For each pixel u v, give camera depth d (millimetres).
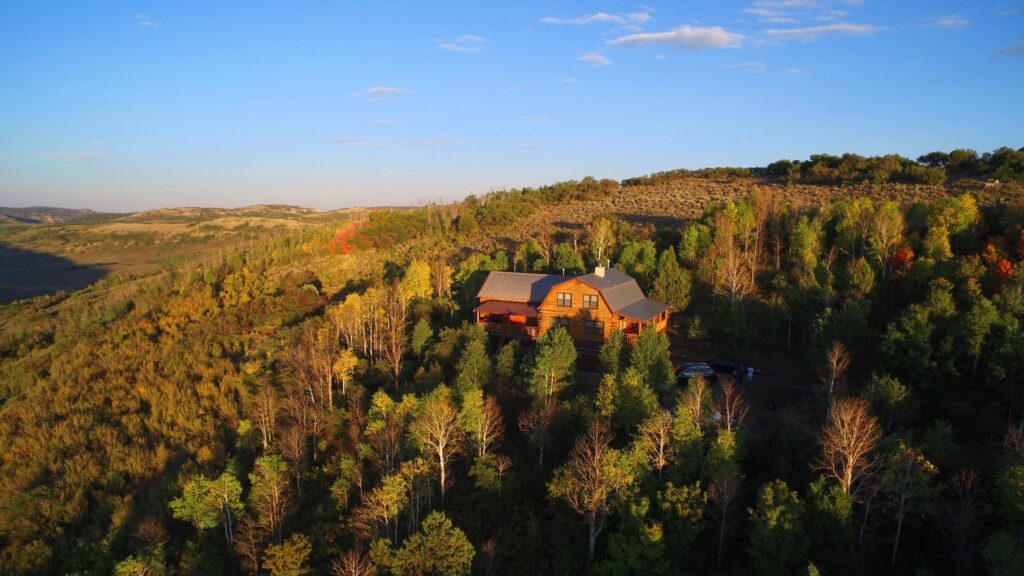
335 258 96625
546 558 31359
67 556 39688
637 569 27547
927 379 38875
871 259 56281
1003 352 36281
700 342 54844
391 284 74562
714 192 118125
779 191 106938
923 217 62188
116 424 55625
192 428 51656
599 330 54469
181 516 37875
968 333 38750
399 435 38844
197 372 62719
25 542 41125
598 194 132875
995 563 23844
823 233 64062
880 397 36062
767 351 51719
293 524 36719
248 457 45062
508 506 34750
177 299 85812
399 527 33406
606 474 29938
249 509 37938
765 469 33469
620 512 29281
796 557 26391
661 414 33375
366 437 42000
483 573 30750
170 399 57062
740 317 51250
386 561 29266
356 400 46406
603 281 56375
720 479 29250
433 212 121312
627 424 36844
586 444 32594
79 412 58062
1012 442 30781
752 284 57438
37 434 54406
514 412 42375
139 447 50781
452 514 34875
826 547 27000
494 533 33094
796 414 41031
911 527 29234
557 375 42156
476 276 68750
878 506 28078
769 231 68938
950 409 39812
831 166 118812
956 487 28406
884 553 28469
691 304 60938
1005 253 50688
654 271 65250
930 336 40188
